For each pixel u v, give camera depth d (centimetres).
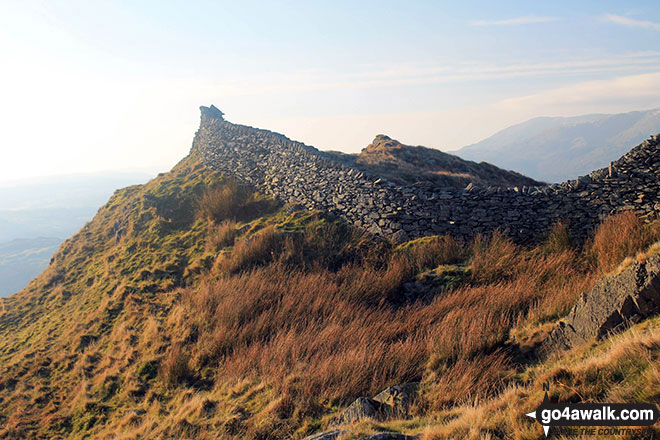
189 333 1162
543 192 1302
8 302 1859
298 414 729
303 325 1058
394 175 1905
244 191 2141
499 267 1166
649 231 1060
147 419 880
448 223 1407
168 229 1991
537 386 553
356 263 1381
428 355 824
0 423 998
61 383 1130
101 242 2211
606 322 638
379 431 547
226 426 750
